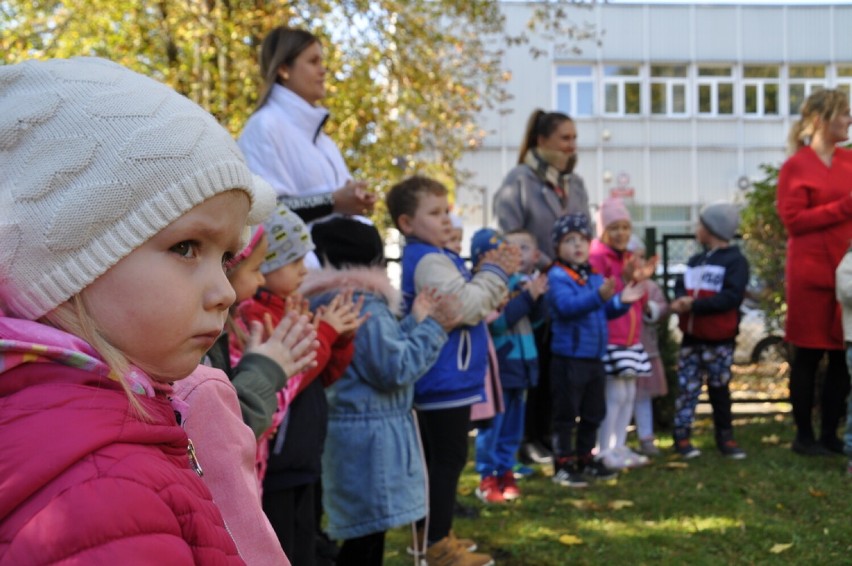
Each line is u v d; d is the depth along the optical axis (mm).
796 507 4867
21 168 1151
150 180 1155
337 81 9930
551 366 5535
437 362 3900
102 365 1161
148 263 1174
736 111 29594
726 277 6043
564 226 5520
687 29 29281
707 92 29578
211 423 1650
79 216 1133
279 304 2877
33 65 1208
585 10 28547
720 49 29453
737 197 29031
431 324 3463
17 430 1092
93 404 1132
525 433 6176
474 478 5695
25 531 1036
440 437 3920
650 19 29188
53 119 1157
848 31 29703
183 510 1145
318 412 2896
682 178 29406
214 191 1198
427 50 10812
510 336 5195
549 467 5973
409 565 4023
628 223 6082
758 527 4516
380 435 3336
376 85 10180
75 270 1146
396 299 3498
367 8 10305
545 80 28219
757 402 7707
